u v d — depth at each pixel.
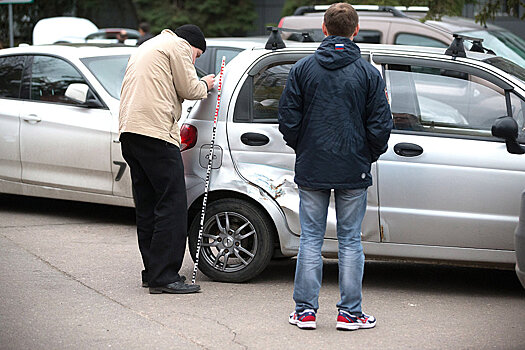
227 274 9.61
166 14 33.06
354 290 7.95
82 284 9.49
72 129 12.77
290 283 9.77
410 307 8.88
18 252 10.99
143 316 8.31
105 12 35.28
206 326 8.02
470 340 7.71
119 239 12.05
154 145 9.00
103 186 12.66
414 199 9.04
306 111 7.82
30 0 19.27
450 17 17.69
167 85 9.06
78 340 7.53
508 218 8.89
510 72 9.30
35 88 13.37
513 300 9.23
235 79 9.65
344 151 7.74
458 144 9.00
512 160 8.87
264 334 7.80
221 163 9.53
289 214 9.30
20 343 7.41
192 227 9.73
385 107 7.75
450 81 9.21
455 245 9.04
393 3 18.23
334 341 7.64
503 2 15.09
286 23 17.47
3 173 13.48
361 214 7.97
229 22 33.62
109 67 13.22
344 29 7.79
